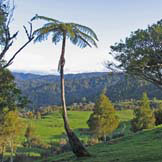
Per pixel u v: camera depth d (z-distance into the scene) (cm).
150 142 3077
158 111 7862
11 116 3997
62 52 2367
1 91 1845
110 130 7381
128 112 15800
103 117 7300
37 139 8712
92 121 7388
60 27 2156
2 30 1358
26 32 1409
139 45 1576
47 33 2133
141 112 7312
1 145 5103
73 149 2462
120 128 9462
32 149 7712
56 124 14000
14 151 6300
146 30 1547
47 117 16412
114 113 7450
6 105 1869
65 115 2450
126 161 2059
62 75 2445
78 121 14462
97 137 7869
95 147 3456
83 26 2250
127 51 1616
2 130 4116
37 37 2092
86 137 9075
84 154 2455
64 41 2322
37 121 14625
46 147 8031
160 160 1902
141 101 7419
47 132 11675
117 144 3366
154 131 3784
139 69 1630
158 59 1552
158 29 1489
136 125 7331
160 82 1622
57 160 2828
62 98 2448
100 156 2466
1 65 1650
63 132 11569
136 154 2350
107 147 3241
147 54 1535
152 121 7325
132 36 1585
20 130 5144
